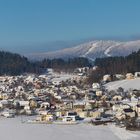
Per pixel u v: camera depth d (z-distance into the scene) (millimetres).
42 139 173125
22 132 192000
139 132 185625
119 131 189375
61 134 185500
